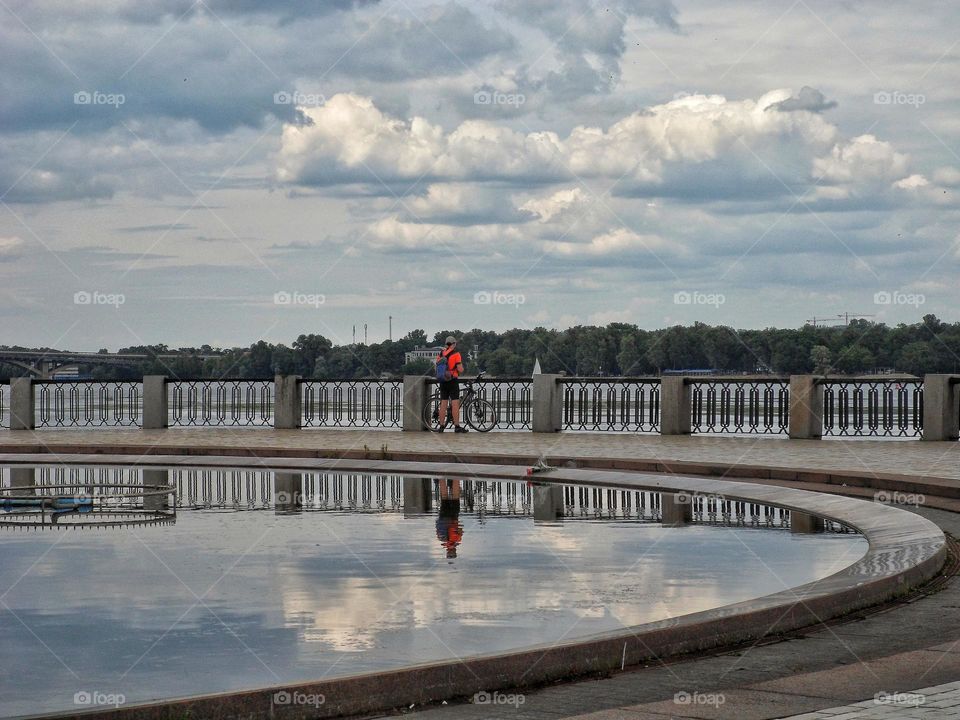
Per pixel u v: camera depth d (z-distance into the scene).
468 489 15.62
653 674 5.96
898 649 6.44
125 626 6.94
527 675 5.79
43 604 7.58
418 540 10.61
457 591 8.03
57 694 5.55
